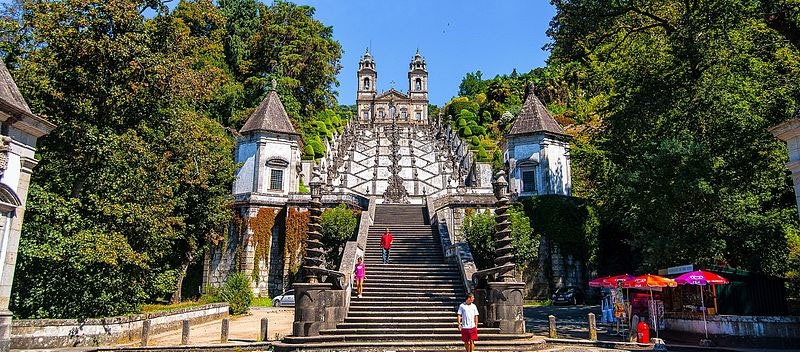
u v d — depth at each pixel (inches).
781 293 691.4
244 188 1365.7
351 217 1221.1
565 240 1279.5
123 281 726.5
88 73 743.1
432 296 719.7
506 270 645.3
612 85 1087.0
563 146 1406.3
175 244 1110.4
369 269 815.7
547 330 758.5
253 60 2253.9
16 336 573.6
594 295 1259.8
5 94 485.1
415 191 1916.8
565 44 932.0
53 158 764.6
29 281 658.8
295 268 1288.1
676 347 608.7
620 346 605.9
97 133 727.7
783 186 797.9
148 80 781.9
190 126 874.1
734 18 720.3
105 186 748.6
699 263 722.8
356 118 3720.5
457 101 3676.2
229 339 677.3
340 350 562.6
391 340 600.7
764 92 789.9
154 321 758.5
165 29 840.9
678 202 720.3
